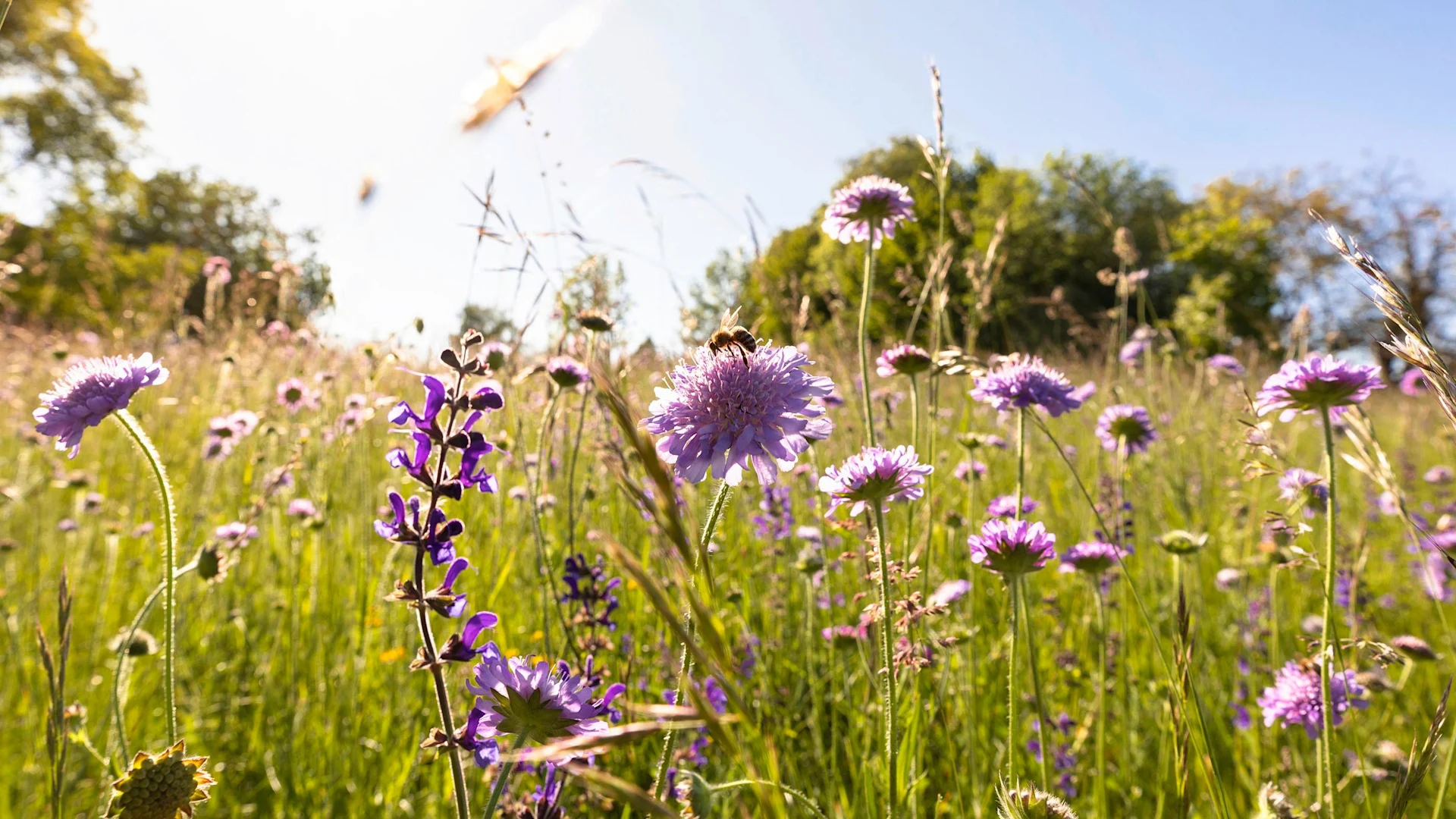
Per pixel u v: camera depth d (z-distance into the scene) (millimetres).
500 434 3146
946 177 3080
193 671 3762
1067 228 35062
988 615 3930
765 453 1538
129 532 4555
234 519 4578
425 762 2881
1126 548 3641
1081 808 2969
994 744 3055
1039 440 5887
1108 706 3594
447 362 1428
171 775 1316
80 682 3619
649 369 3178
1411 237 43344
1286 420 1930
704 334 3246
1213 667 3746
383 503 4305
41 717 3336
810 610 3230
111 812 1295
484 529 3668
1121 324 6750
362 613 3605
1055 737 3303
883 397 4121
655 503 906
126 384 1590
